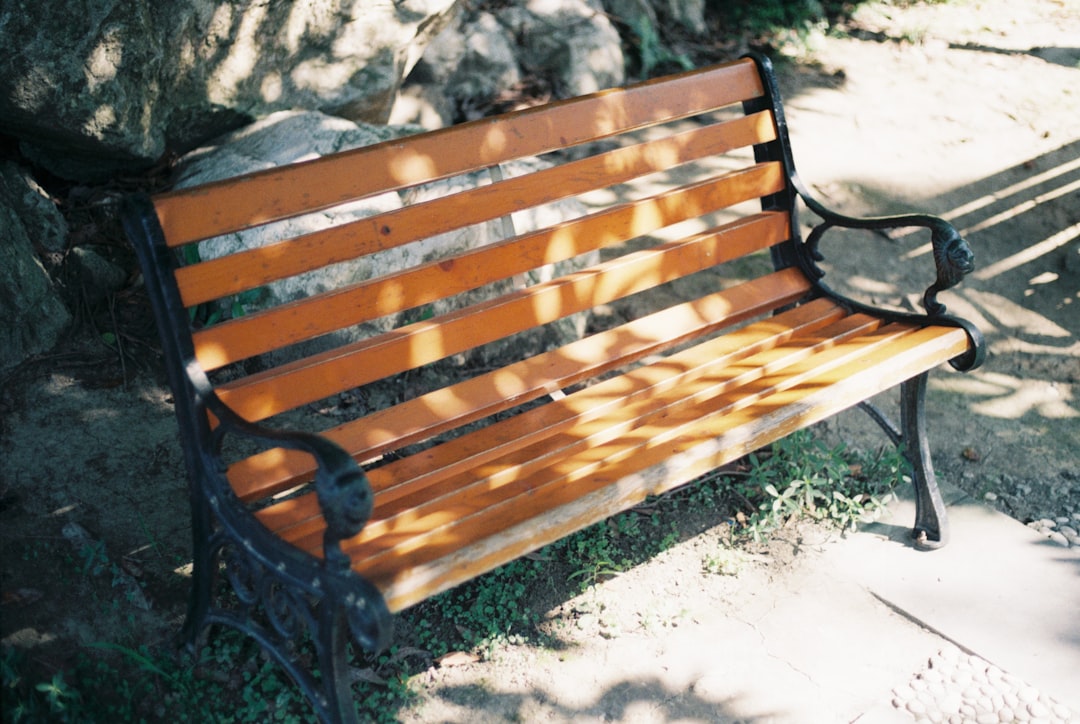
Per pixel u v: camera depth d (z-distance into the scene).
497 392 2.77
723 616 2.96
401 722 2.62
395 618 2.91
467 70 4.98
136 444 3.26
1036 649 2.86
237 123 4.19
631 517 3.28
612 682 2.75
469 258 2.75
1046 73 5.98
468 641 2.85
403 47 4.46
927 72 5.96
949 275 2.96
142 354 3.53
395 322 3.69
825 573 3.12
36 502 3.00
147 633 2.75
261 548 2.23
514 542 2.29
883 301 4.27
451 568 2.21
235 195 2.41
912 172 4.99
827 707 2.69
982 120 5.45
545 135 2.84
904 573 3.11
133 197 2.29
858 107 5.52
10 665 2.49
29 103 3.45
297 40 4.19
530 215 3.96
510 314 2.82
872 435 3.71
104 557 2.85
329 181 2.53
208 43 3.90
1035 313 4.29
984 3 6.96
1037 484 3.57
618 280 3.00
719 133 3.16
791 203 3.31
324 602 2.13
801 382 2.88
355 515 1.99
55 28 3.38
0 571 2.76
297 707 2.63
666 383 2.93
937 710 2.68
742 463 3.51
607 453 2.61
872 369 2.83
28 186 3.63
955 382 3.98
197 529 2.44
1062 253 4.56
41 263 3.54
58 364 3.39
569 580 3.07
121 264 3.75
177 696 2.61
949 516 3.34
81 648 2.65
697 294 4.23
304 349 3.61
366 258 3.59
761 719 2.65
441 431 2.69
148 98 3.74
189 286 2.38
